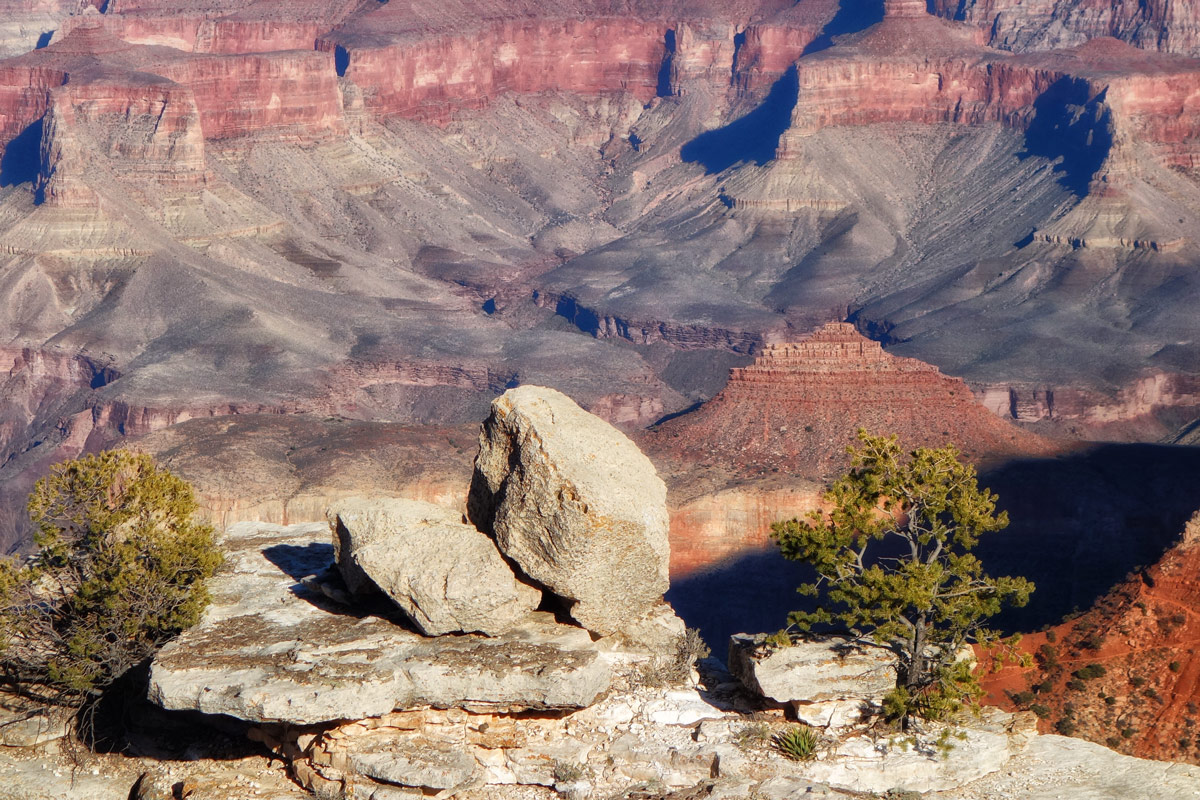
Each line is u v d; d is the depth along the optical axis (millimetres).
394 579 53469
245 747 55062
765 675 54312
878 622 56531
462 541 54406
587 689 51562
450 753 51094
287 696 49625
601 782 51688
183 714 56312
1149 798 50375
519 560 54594
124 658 56531
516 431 55125
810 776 51469
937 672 54719
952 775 51812
